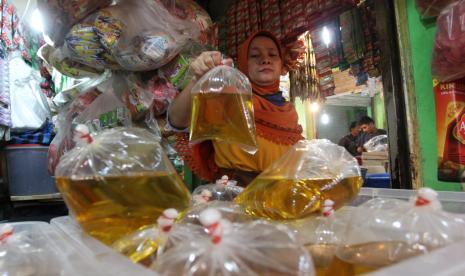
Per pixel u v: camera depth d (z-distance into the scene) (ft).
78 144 1.85
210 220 1.18
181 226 1.57
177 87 4.23
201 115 2.78
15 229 2.08
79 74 4.70
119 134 1.88
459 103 4.18
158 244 1.46
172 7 4.22
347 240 1.51
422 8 4.36
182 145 4.68
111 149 1.77
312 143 2.36
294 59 6.24
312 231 1.80
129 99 4.31
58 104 5.57
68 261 1.38
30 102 7.72
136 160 1.76
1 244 1.60
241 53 5.01
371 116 8.68
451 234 1.42
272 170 2.23
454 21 3.82
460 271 1.11
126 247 1.52
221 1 7.04
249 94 2.85
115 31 3.66
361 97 8.69
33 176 7.82
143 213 1.73
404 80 4.68
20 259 1.47
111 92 4.37
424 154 4.55
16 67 7.56
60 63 4.52
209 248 1.15
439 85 4.33
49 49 4.60
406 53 4.67
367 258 1.37
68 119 4.46
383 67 4.84
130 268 1.18
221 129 2.77
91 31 3.69
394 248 1.38
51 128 8.20
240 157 4.05
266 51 4.83
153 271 1.12
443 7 4.13
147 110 4.37
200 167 4.53
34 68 8.09
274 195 2.06
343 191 2.08
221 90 2.75
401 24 4.70
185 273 1.09
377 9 4.92
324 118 9.50
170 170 1.87
